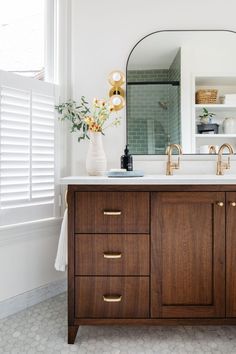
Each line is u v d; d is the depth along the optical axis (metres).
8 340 1.37
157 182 1.31
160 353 1.28
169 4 1.92
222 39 1.92
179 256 1.33
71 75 1.94
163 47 1.92
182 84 1.92
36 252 1.79
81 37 1.93
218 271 1.33
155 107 1.92
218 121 1.92
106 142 1.94
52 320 1.56
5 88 1.62
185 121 1.92
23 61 1.86
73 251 1.33
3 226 1.62
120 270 1.33
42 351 1.29
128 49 1.93
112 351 1.29
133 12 1.92
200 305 1.33
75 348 1.31
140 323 1.33
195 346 1.33
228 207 1.33
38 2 1.88
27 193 1.73
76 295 1.33
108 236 1.33
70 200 1.33
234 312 1.33
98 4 1.93
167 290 1.33
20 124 1.68
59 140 1.89
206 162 1.92
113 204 1.33
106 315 1.33
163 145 1.92
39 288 1.79
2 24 1.81
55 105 1.86
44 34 1.89
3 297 1.62
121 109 1.91
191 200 1.33
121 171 1.54
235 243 1.33
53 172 1.86
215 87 1.91
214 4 1.91
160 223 1.33
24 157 1.71
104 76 1.94
